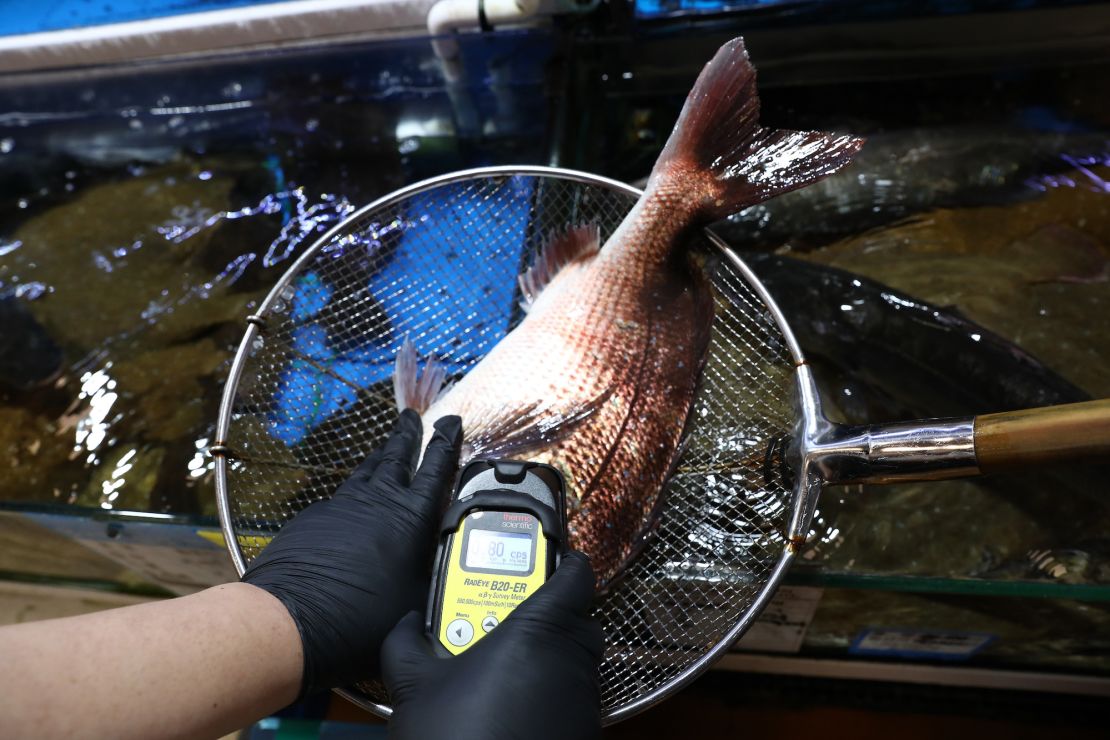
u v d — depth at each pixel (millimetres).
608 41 1772
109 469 1354
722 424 1096
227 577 1304
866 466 843
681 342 1116
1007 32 1671
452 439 996
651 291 1140
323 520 900
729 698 1372
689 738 1350
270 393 1162
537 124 1786
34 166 1856
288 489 1146
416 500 923
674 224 1139
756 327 1111
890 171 1626
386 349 1236
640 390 1086
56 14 1902
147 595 1508
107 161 1855
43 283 1629
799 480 890
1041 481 1157
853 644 1252
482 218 1325
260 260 1619
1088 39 1678
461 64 1827
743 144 1149
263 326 1056
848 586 1002
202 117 1916
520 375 1093
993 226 1550
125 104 1948
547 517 808
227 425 974
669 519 1062
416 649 752
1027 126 1662
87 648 620
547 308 1145
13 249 1691
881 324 1330
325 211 1688
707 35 1702
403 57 1845
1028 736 1313
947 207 1581
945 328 1295
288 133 1850
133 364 1488
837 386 1312
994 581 968
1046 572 1105
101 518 1146
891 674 1329
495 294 1278
